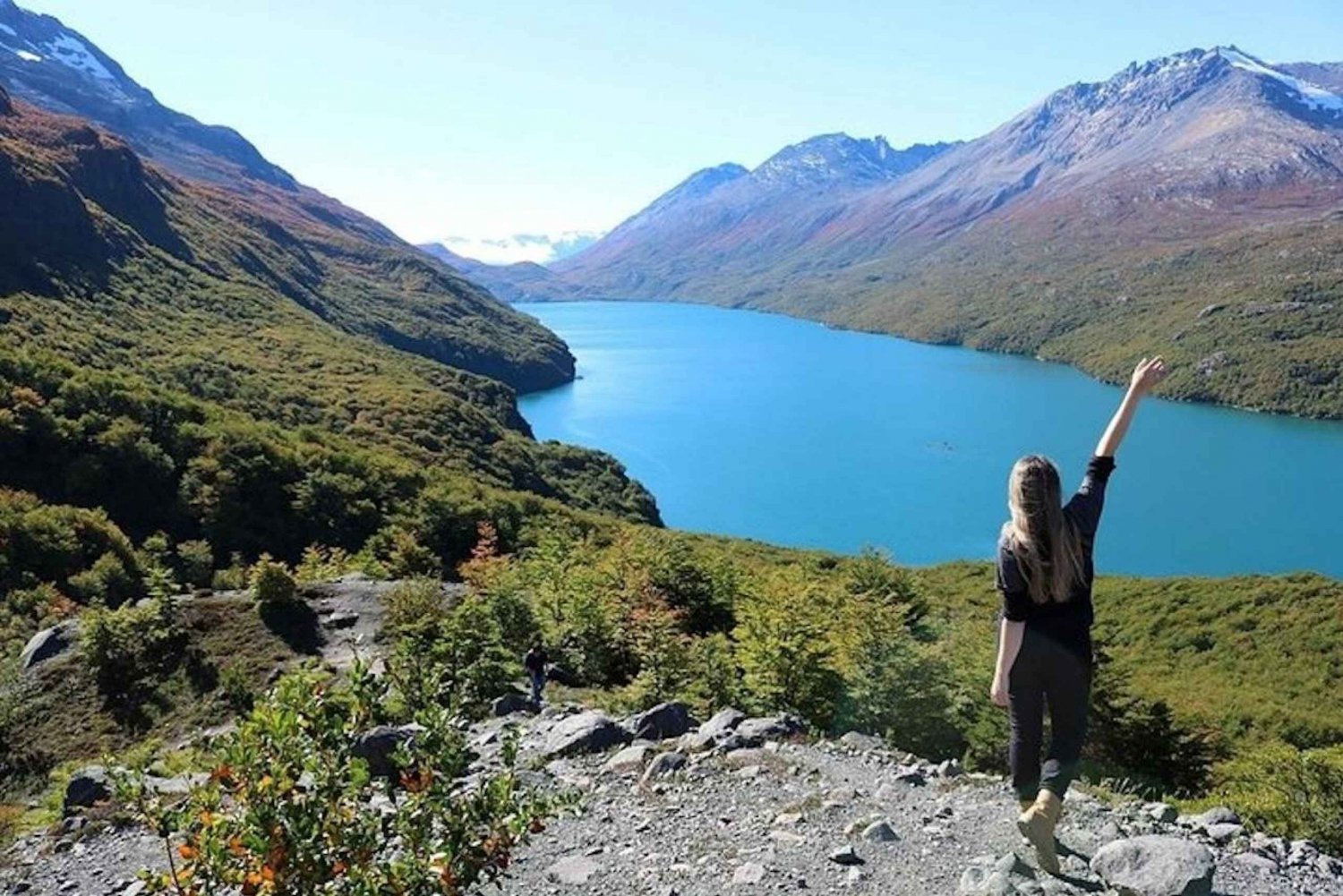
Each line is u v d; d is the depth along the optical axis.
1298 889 6.26
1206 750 22.55
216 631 31.09
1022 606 4.88
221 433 63.41
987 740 16.44
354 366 126.56
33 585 42.03
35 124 173.00
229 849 4.19
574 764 10.60
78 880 9.81
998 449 145.75
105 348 99.44
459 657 20.69
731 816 8.24
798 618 20.20
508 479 97.88
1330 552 95.50
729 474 129.75
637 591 28.14
